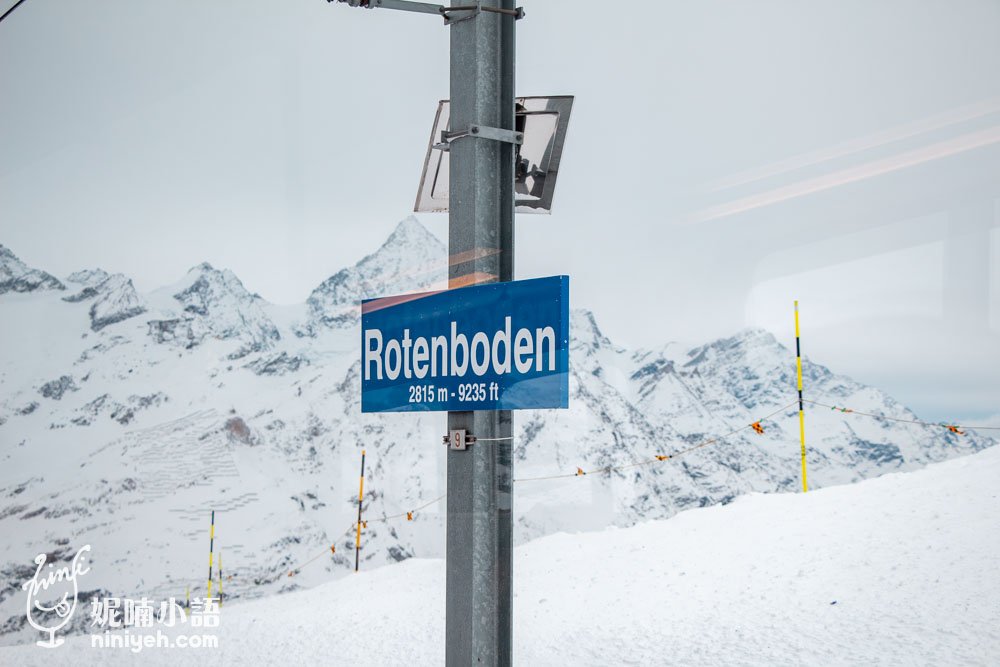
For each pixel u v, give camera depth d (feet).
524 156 7.20
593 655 12.26
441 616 16.89
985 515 14.85
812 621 11.99
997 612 10.93
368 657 14.70
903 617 11.38
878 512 16.56
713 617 13.00
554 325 6.06
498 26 6.98
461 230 6.85
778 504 19.03
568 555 18.89
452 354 6.82
